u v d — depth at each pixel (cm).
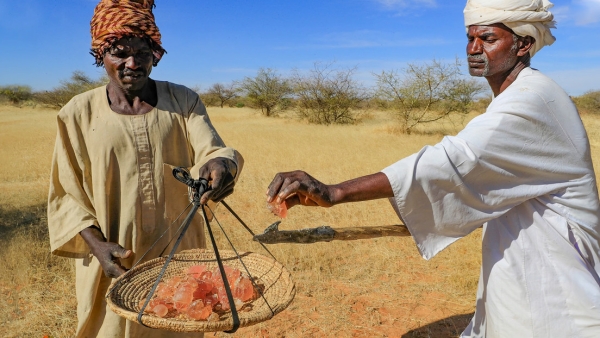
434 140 1802
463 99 2298
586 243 197
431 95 2219
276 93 3494
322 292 470
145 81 243
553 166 189
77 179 254
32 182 948
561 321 191
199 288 208
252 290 217
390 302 453
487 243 206
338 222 682
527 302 194
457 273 505
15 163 1135
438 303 452
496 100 192
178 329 176
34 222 663
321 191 175
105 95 252
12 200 780
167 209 254
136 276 224
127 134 245
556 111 188
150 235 253
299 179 175
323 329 404
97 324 258
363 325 412
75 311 423
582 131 193
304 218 695
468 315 430
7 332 390
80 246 257
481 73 207
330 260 542
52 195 258
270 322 416
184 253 252
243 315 184
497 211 191
